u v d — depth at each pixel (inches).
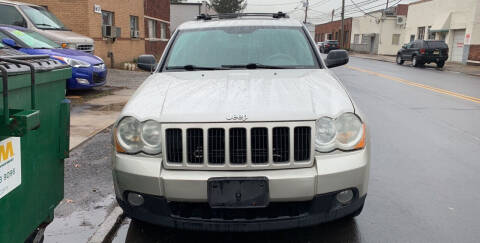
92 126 282.8
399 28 1866.4
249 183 113.8
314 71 161.6
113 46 740.7
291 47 177.5
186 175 114.5
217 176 114.0
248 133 115.1
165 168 117.0
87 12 626.2
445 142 268.2
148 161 118.2
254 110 118.4
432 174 205.2
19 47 371.6
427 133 292.2
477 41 1087.0
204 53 174.1
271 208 118.6
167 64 171.5
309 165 117.1
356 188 121.5
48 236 135.5
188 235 140.6
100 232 136.9
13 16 442.6
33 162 100.0
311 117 117.6
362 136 123.6
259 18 206.8
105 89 470.3
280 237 138.8
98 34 668.1
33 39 390.6
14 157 89.2
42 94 103.2
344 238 138.4
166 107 123.1
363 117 128.6
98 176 188.7
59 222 145.0
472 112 376.5
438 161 226.5
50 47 397.1
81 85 402.9
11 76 85.6
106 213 152.6
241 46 176.7
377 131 297.6
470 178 199.8
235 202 114.2
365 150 123.7
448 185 190.1
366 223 150.0
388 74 790.5
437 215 157.9
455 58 1211.9
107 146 235.9
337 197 120.6
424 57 999.6
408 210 162.2
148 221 122.3
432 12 1348.4
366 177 123.9
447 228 147.3
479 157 235.1
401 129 304.7
